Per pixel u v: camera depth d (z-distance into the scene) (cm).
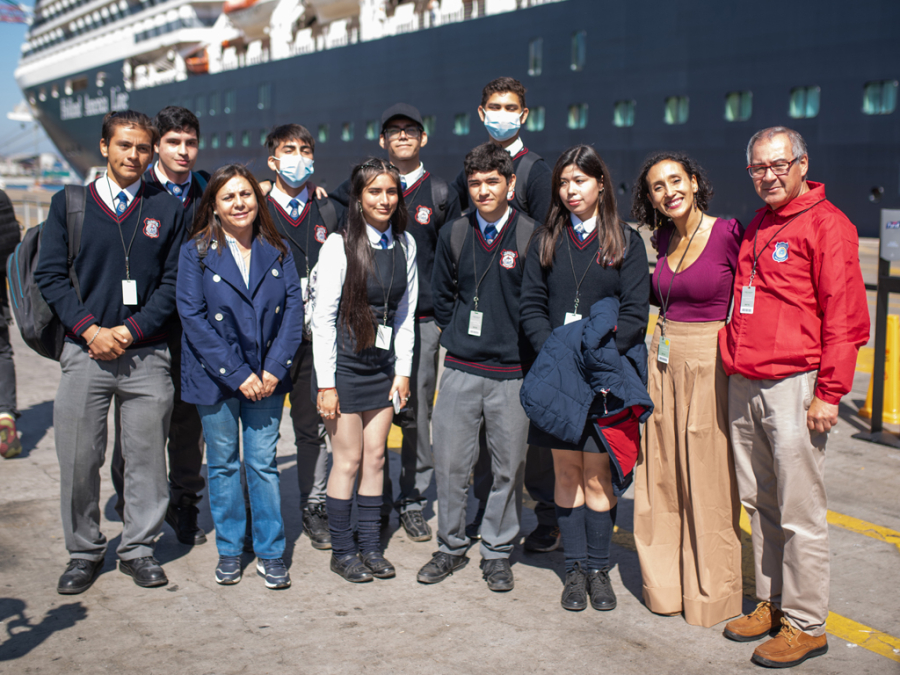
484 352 307
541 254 294
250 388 294
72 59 4928
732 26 1827
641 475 296
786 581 260
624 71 2033
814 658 259
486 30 2323
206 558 337
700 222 278
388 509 379
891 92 1623
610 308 281
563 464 297
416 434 366
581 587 296
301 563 334
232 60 3872
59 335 302
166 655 255
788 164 250
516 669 249
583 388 276
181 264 297
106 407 307
